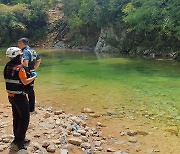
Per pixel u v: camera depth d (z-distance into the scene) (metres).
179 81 14.59
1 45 44.97
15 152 5.77
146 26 29.16
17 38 46.09
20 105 5.70
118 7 35.06
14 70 5.53
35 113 8.48
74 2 45.12
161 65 21.08
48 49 40.00
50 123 7.55
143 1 31.69
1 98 11.05
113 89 12.73
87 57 27.97
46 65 21.84
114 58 26.73
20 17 47.16
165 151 6.39
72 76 16.41
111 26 35.53
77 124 8.00
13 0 57.22
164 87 13.16
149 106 9.93
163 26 27.33
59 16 50.00
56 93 11.94
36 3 48.88
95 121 8.41
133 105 10.06
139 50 30.16
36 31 47.38
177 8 27.41
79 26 40.94
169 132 7.51
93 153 6.13
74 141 6.45
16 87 5.59
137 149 6.48
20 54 5.64
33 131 6.89
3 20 45.38
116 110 9.48
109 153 6.20
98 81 14.73
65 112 9.24
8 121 7.59
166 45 27.41
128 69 19.14
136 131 7.54
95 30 39.53
